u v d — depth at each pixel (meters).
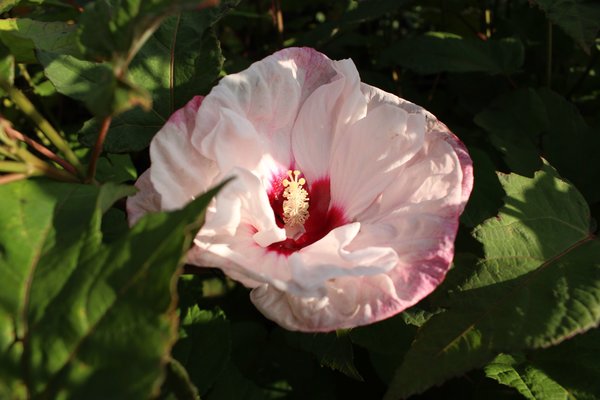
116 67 0.39
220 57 0.51
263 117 0.48
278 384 0.57
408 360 0.43
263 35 0.80
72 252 0.39
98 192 0.42
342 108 0.48
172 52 0.51
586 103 0.71
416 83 0.76
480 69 0.67
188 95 0.51
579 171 0.61
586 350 0.50
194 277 0.57
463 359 0.43
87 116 0.67
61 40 0.47
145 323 0.36
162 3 0.40
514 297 0.45
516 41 0.68
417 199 0.46
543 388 0.49
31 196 0.41
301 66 0.49
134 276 0.36
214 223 0.43
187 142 0.45
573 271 0.46
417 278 0.43
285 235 0.47
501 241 0.48
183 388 0.40
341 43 0.74
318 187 0.50
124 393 0.35
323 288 0.42
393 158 0.47
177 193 0.43
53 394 0.36
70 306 0.37
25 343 0.37
